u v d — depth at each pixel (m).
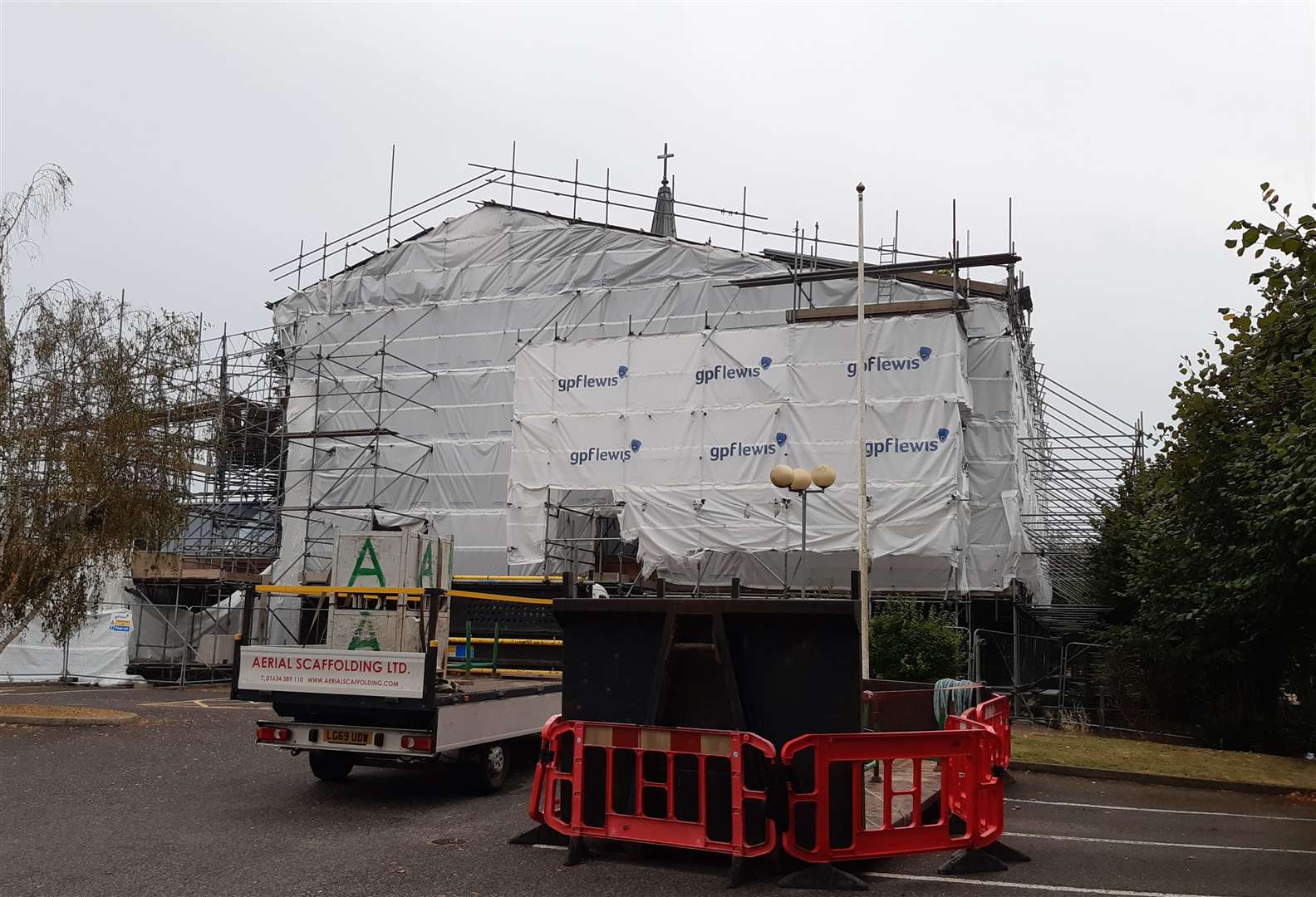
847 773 7.23
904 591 24.62
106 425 17.30
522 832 8.52
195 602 30.86
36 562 16.84
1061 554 30.48
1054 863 8.16
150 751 13.64
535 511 27.53
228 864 7.69
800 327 25.83
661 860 7.71
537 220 32.28
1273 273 11.12
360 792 10.90
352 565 11.28
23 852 8.03
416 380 32.12
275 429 34.12
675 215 33.62
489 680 13.41
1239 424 19.02
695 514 25.70
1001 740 9.25
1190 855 8.66
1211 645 20.83
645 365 27.12
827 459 24.94
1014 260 25.45
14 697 21.59
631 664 7.95
